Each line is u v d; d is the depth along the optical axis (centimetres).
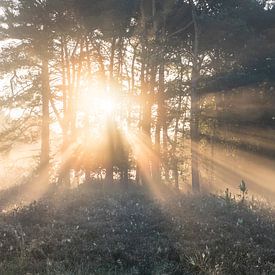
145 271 884
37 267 855
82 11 3344
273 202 2038
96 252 937
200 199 1523
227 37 3675
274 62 3647
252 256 923
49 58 3428
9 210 1310
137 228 1120
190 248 949
